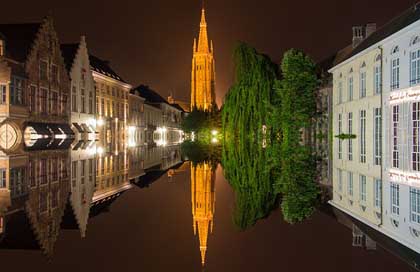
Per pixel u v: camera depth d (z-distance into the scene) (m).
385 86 33.62
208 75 163.25
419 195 23.23
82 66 68.69
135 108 101.00
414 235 16.27
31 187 24.19
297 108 52.94
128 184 29.14
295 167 38.22
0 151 44.53
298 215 19.86
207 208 22.28
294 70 53.06
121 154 54.72
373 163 35.84
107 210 21.02
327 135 57.50
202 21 164.25
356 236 16.55
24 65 50.69
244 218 19.77
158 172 36.28
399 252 14.53
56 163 36.47
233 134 55.16
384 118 33.75
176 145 95.12
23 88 50.03
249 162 43.72
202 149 75.12
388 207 20.73
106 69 85.81
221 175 34.25
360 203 22.06
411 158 29.06
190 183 30.12
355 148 40.66
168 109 143.75
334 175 32.88
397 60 31.73
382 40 33.56
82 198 22.70
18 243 15.08
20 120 49.03
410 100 29.33
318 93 59.88
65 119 61.91
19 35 54.06
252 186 28.45
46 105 56.16
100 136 76.50
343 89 47.16
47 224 17.14
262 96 54.31
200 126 119.88
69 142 61.56
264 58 55.59
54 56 58.69
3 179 26.42
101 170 35.16
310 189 26.56
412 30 29.08
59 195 22.78
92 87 72.81
